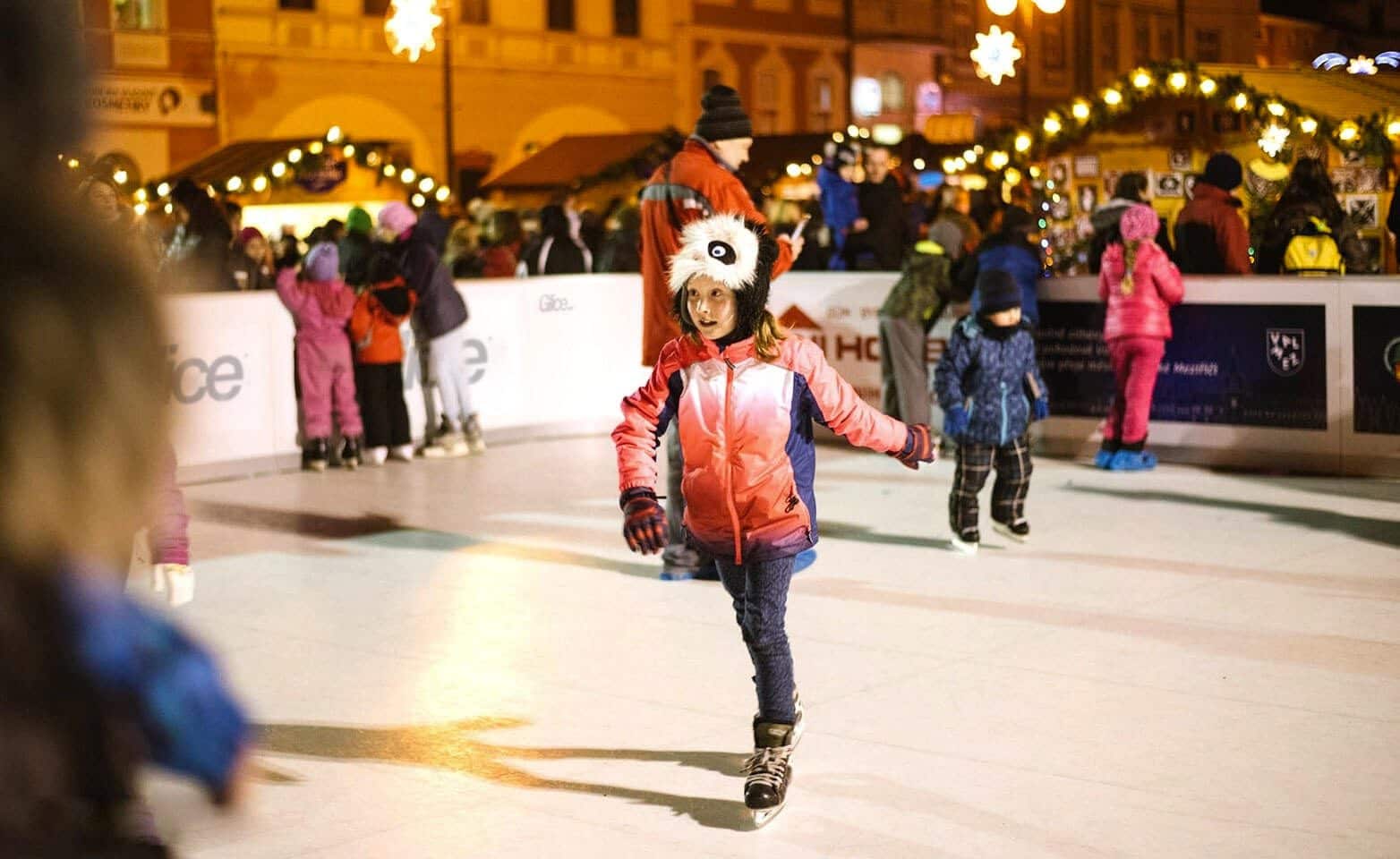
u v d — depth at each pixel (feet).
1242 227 38.17
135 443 4.79
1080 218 48.24
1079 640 22.20
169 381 4.96
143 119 110.83
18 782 4.90
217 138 114.83
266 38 116.98
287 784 16.83
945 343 42.22
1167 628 22.76
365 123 123.13
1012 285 27.63
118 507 4.82
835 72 161.99
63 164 4.82
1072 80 191.62
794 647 22.07
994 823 15.34
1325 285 35.29
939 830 15.20
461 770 17.29
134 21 110.63
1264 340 36.24
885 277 43.32
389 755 17.80
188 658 5.01
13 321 4.60
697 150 25.84
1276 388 36.22
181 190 40.27
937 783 16.52
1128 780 16.48
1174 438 37.68
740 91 152.05
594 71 139.13
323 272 39.73
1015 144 48.01
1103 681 20.17
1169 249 42.55
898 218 46.03
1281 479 35.27
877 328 43.50
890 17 165.89
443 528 32.01
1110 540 29.12
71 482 4.70
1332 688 19.69
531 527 31.96
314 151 73.46
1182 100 47.32
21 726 4.86
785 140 83.61
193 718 4.99
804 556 26.22
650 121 144.25
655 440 16.55
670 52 145.59
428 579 27.25
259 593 26.32
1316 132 44.45
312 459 40.09
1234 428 36.83
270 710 19.57
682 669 21.24
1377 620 23.02
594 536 30.94
